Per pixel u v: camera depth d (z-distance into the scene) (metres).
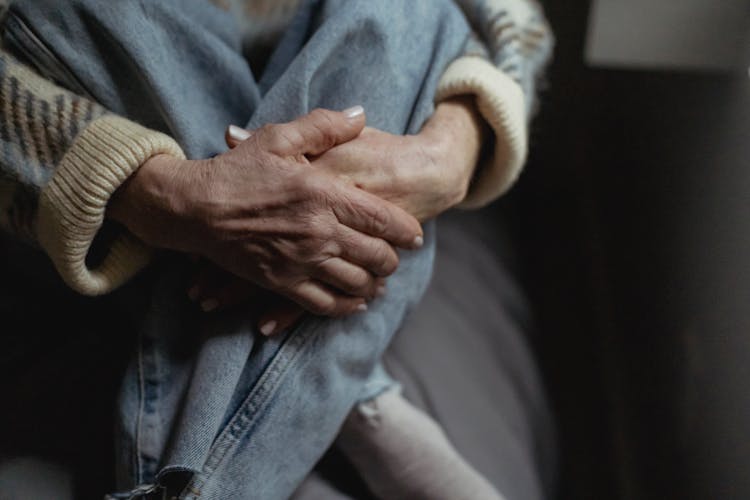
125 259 0.70
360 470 0.87
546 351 1.29
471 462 0.97
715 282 1.02
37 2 0.68
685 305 1.10
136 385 0.71
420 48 0.77
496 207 1.43
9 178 0.66
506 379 1.11
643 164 1.33
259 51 0.82
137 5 0.68
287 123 0.67
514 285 1.28
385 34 0.73
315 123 0.67
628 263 1.34
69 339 0.83
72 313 0.84
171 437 0.68
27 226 0.70
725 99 1.10
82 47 0.69
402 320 0.83
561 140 1.59
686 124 1.19
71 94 0.68
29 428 0.77
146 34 0.68
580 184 1.57
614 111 1.47
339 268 0.67
